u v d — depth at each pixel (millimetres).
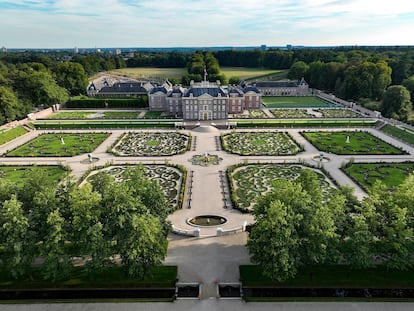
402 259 53000
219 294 55344
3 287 56469
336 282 56844
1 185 56406
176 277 58281
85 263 57969
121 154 126500
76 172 108625
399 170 107812
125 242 50969
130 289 56875
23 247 51188
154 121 180000
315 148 132375
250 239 57656
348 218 56688
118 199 53562
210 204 86562
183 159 121125
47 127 168375
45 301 53531
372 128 163750
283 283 56844
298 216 52062
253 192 93688
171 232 72312
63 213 54219
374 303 52781
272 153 125938
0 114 168125
